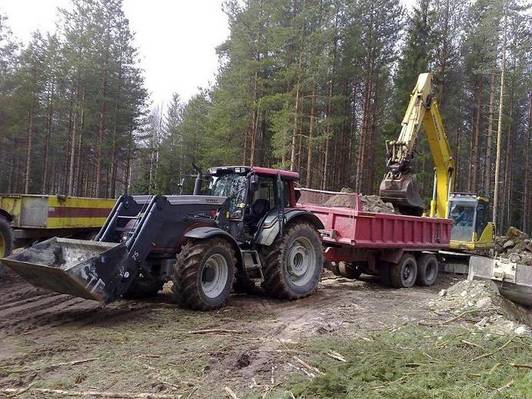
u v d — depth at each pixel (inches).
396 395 158.6
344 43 1087.6
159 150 1694.1
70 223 479.2
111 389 172.6
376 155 1336.1
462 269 617.6
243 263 329.1
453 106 1243.8
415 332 256.2
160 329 254.5
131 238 272.1
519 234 784.3
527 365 190.2
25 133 1440.7
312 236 375.6
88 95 1330.0
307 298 369.1
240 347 225.0
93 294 247.0
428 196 1219.9
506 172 1533.0
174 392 171.3
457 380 174.4
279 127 998.4
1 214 397.7
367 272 498.0
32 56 1336.1
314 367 198.4
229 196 352.2
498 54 1071.6
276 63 1033.5
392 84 1316.4
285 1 991.0
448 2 1241.4
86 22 1307.8
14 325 255.1
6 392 167.0
